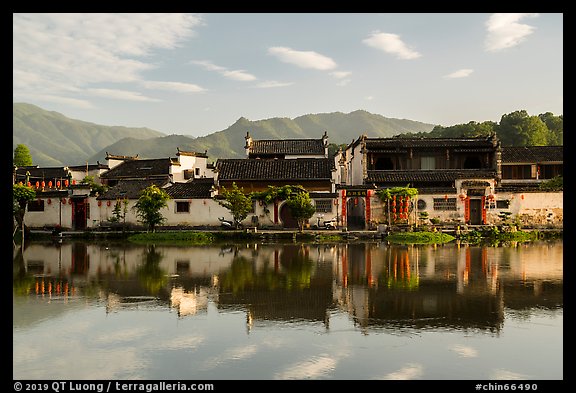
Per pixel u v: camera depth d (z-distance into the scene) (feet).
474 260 94.73
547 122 342.64
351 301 59.26
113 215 160.45
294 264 90.63
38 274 80.94
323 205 151.74
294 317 52.34
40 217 165.48
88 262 95.55
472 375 37.09
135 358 40.60
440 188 153.89
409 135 393.70
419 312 54.08
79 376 37.17
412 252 109.50
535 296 61.62
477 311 54.39
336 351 41.91
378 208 151.53
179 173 203.00
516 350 42.04
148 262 94.84
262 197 151.12
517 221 151.74
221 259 98.73
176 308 56.54
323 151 204.33
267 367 38.50
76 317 52.85
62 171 222.69
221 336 45.93
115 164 223.30
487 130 307.99
